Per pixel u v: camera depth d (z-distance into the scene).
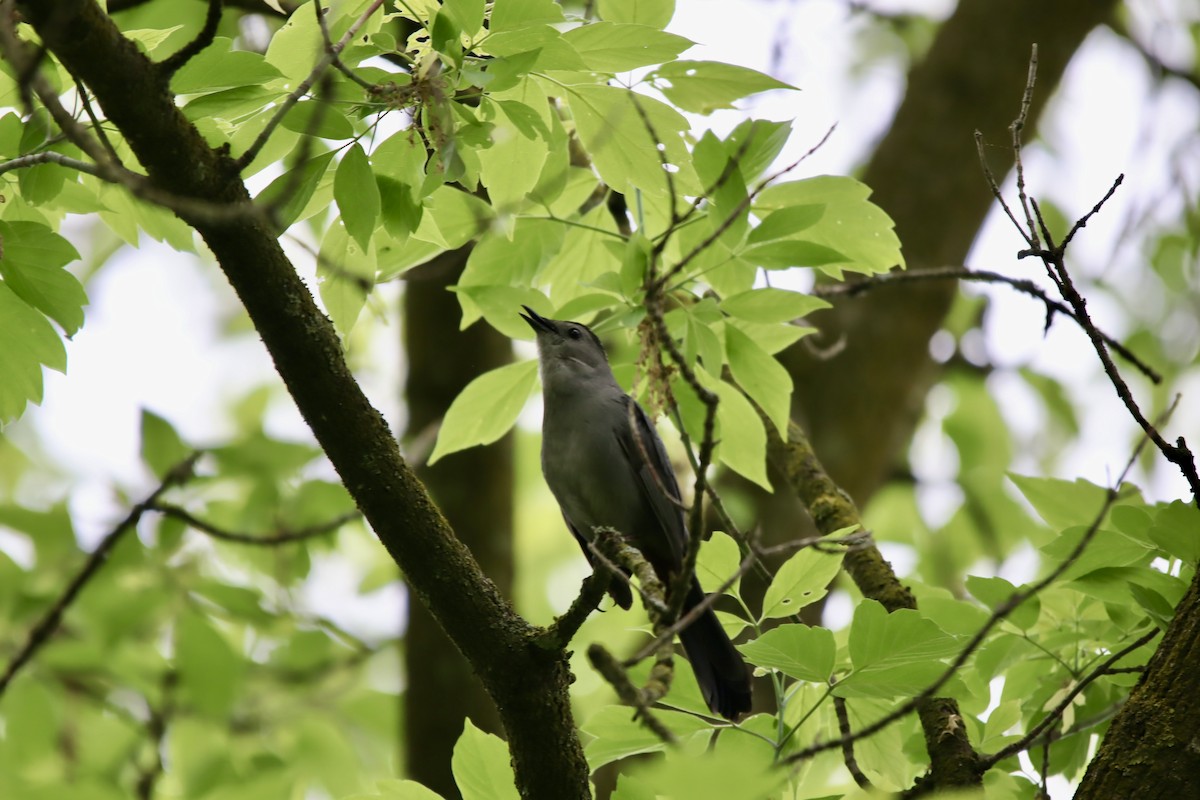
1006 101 13.16
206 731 10.93
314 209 7.77
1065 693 7.91
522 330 8.87
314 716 11.98
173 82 6.42
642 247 7.21
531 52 6.45
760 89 7.83
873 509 16.22
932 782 7.07
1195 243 15.73
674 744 4.59
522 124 6.82
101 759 10.84
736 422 8.59
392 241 8.32
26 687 10.54
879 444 12.27
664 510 9.65
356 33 6.67
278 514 10.84
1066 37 13.28
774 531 11.15
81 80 5.98
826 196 8.16
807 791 8.91
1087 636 8.12
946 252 12.82
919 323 12.55
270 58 6.84
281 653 11.77
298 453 10.67
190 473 9.83
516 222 8.43
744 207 6.30
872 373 12.29
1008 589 7.76
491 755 7.01
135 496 10.76
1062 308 8.12
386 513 6.73
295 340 6.53
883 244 8.27
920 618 6.52
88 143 4.77
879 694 6.82
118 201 8.02
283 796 10.45
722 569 7.38
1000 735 7.91
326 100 5.79
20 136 6.80
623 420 9.87
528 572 16.80
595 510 10.02
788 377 8.00
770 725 7.24
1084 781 6.12
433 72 6.57
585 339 10.47
